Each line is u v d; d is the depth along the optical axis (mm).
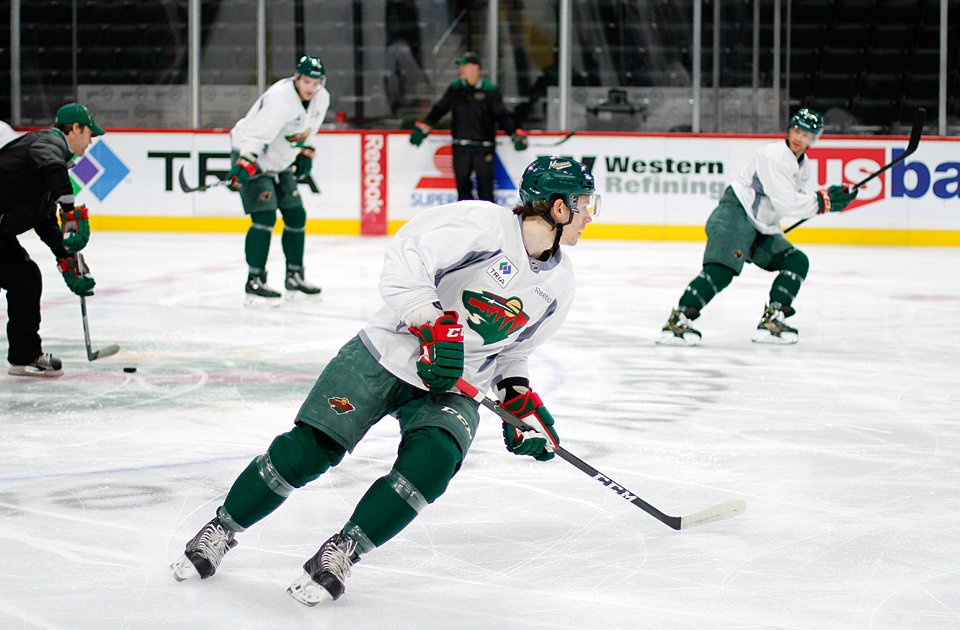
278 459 6211
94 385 12281
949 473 9266
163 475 8906
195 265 23859
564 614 6215
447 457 6051
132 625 5973
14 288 12414
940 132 31344
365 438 10086
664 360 14328
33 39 33438
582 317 17812
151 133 30438
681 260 25859
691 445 10141
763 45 32031
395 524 6070
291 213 18938
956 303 19797
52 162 11570
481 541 7457
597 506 8273
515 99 33469
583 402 11891
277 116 17734
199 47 31453
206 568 6512
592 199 6098
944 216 29922
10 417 10805
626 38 32688
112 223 30750
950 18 35375
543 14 33062
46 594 6406
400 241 6020
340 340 15383
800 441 10320
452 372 5820
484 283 6125
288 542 7344
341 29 33906
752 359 14461
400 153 30375
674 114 32406
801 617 6203
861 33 35562
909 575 6883
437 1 33688
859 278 23250
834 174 30016
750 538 7570
